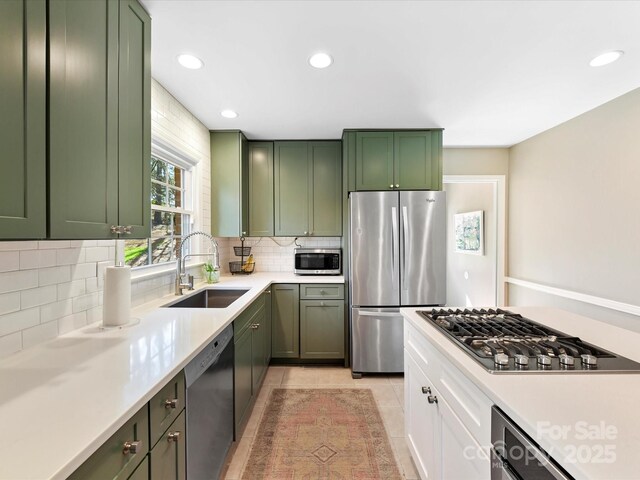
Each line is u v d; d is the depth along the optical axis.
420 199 2.85
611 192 2.38
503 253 3.67
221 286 2.64
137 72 1.32
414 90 2.18
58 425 0.68
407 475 1.66
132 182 1.29
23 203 0.80
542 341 1.18
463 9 1.39
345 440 1.95
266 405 2.37
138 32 1.32
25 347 1.14
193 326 1.46
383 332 2.85
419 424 1.51
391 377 2.89
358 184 3.01
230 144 3.01
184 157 2.50
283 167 3.32
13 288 1.10
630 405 0.75
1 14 0.74
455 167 3.66
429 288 2.86
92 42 1.05
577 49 1.69
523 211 3.40
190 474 1.18
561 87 2.14
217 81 2.03
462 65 1.85
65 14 0.93
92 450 0.63
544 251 3.08
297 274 3.39
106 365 1.01
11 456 0.58
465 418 1.02
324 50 1.69
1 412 0.73
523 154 3.40
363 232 2.86
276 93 2.21
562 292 2.81
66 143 0.94
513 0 1.33
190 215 2.74
